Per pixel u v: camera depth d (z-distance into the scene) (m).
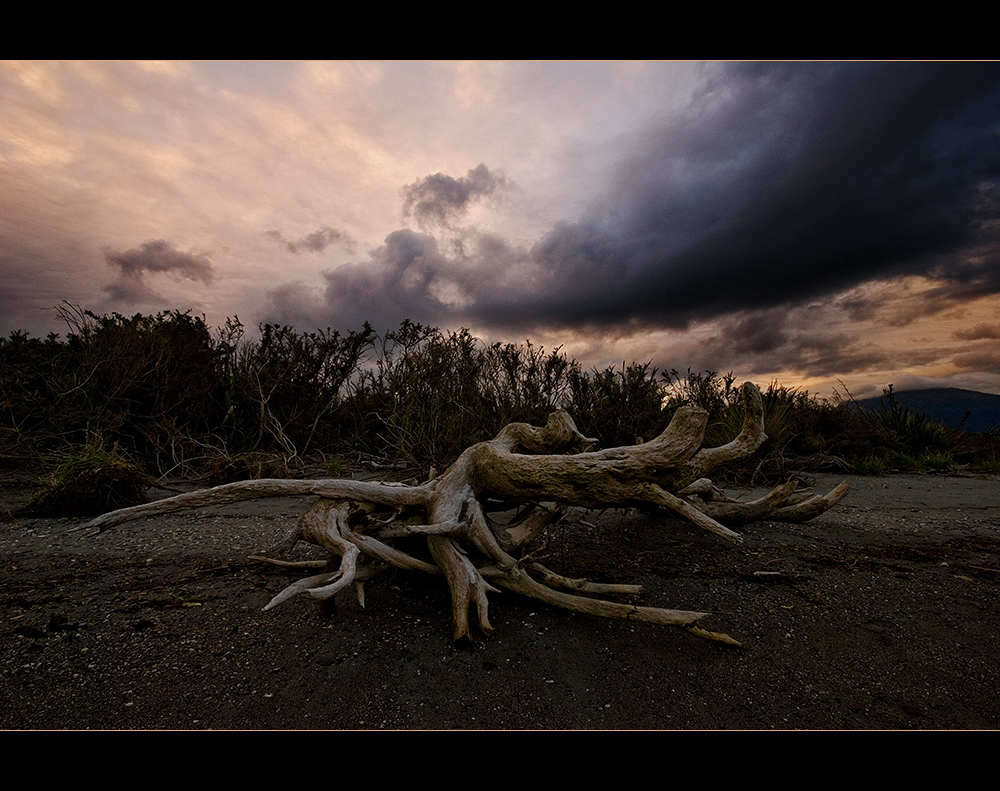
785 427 6.78
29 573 3.02
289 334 8.38
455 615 2.28
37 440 6.01
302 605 2.58
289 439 7.61
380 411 7.83
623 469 2.53
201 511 4.64
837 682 2.01
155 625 2.36
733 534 2.29
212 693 1.87
